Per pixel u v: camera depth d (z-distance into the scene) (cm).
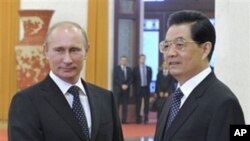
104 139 261
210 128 205
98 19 1069
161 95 1084
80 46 249
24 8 1073
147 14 1434
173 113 227
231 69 641
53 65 251
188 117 214
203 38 218
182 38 217
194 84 221
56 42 247
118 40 1100
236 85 635
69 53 247
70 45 246
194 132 209
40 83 257
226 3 647
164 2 1421
